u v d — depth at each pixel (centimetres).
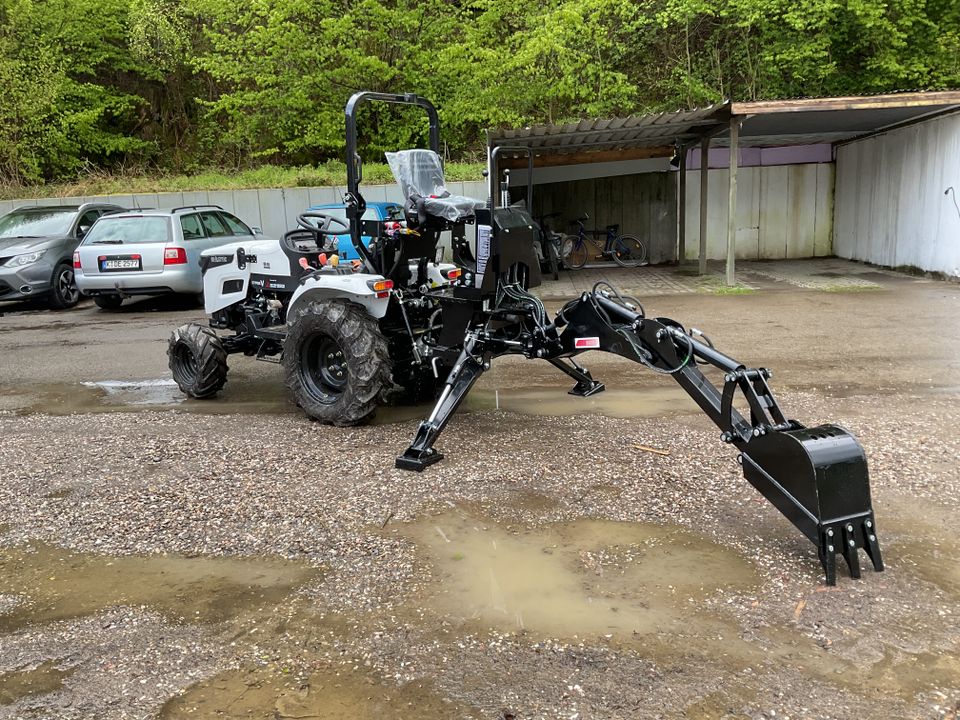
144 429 539
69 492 421
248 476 436
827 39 1555
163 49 1770
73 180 1739
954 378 613
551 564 326
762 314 947
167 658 269
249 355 651
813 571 315
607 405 567
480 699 241
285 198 1526
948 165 1180
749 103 1084
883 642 265
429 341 534
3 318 1116
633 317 414
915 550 330
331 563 333
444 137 1772
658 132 1302
